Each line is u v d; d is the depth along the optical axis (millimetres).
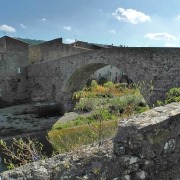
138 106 19984
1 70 37812
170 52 18359
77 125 23688
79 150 4129
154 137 4465
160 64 18969
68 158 3949
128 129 4289
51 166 3793
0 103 37500
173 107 5430
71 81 31234
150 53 19578
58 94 33000
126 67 21594
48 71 34875
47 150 17312
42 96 36438
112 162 4086
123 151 4211
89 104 17922
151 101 19484
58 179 3730
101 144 4293
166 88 18672
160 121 4531
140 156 4336
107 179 4023
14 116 31453
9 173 3670
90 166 3939
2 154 17562
